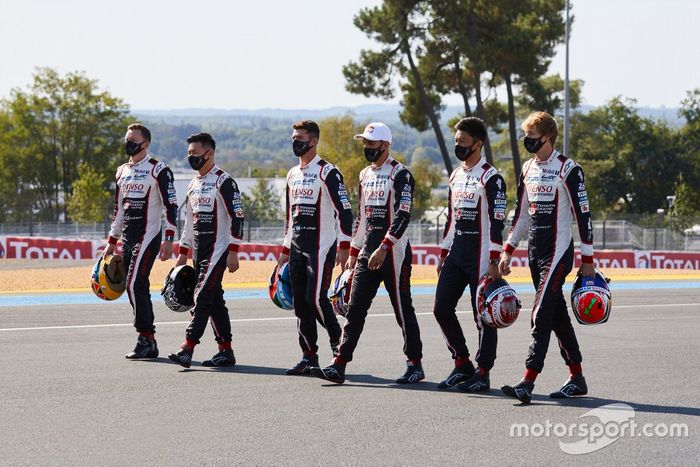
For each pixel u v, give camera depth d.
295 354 14.73
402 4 71.75
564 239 11.27
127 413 10.57
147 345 14.15
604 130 126.44
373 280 12.45
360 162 130.12
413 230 59.09
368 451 9.11
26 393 11.57
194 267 13.71
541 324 11.25
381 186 12.37
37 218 74.00
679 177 113.31
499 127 81.56
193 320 13.38
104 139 120.44
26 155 115.75
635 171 123.31
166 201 14.00
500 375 13.11
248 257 42.84
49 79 117.19
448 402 11.27
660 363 14.08
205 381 12.41
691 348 15.52
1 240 43.78
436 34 73.94
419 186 135.00
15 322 17.94
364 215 12.63
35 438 9.50
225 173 13.74
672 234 61.19
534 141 11.30
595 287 11.23
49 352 14.56
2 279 28.56
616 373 13.24
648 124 124.44
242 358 14.32
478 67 69.94
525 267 41.53
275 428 9.95
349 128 138.88
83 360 13.89
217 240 13.56
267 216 88.69
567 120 58.56
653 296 24.83
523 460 8.87
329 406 11.01
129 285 14.02
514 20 73.62
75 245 43.69
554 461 8.85
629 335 17.03
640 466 8.72
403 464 8.70
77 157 118.19
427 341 16.09
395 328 17.55
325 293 12.87
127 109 120.38
